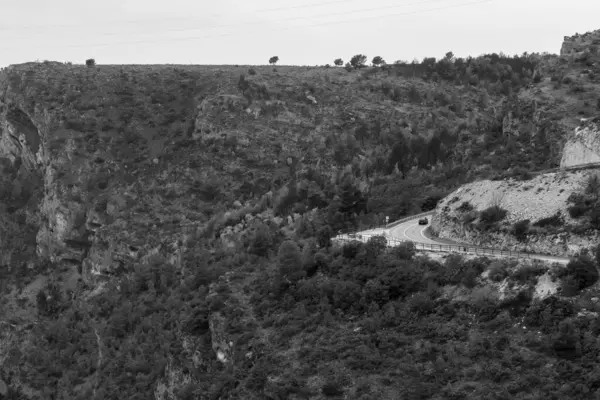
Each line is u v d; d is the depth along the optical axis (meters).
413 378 83.81
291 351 93.69
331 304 98.31
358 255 102.19
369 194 137.75
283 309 101.44
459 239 104.81
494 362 82.44
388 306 94.06
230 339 100.12
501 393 78.56
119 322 149.12
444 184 134.50
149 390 126.94
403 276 95.75
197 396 96.94
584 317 82.19
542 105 140.38
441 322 89.50
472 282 91.44
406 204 130.12
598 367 77.69
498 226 100.50
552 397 76.62
